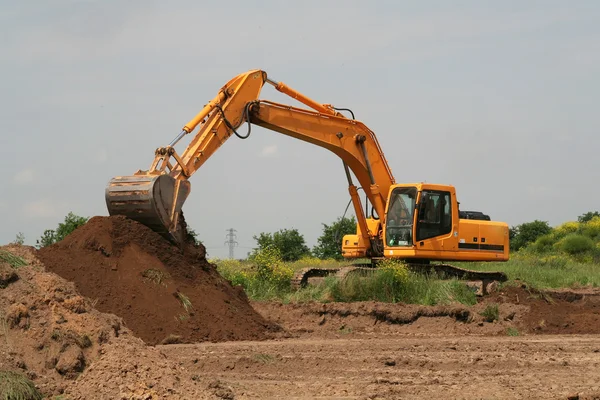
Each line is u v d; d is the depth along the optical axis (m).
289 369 11.23
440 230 21.81
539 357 12.57
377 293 19.81
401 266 20.23
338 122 21.77
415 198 21.56
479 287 21.03
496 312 17.89
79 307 9.46
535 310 18.28
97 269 13.51
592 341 14.90
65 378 8.64
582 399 9.41
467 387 10.11
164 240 14.92
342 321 17.25
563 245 42.44
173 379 8.76
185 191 15.77
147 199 14.76
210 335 13.72
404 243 21.67
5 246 10.95
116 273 13.70
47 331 9.04
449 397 9.53
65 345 8.88
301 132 20.94
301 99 21.25
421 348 13.33
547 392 9.86
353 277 20.16
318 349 12.99
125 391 8.33
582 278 26.84
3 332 8.93
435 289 20.03
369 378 10.67
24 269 9.95
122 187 14.99
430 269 21.81
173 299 13.89
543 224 48.41
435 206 21.86
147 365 8.85
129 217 15.02
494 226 22.73
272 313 17.73
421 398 9.45
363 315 17.33
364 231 22.91
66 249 13.73
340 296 19.84
